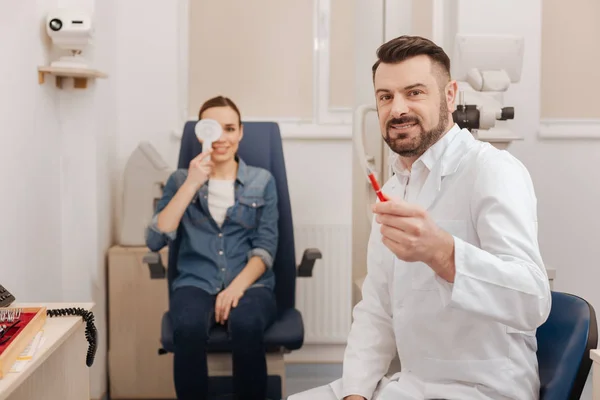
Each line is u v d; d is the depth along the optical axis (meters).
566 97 3.34
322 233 3.34
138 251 2.98
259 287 2.57
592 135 3.26
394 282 1.50
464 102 2.34
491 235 1.28
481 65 2.53
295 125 3.38
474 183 1.37
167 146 3.34
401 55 1.42
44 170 2.65
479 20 3.02
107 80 3.11
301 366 3.44
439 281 1.26
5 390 1.17
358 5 2.53
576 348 1.33
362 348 1.60
